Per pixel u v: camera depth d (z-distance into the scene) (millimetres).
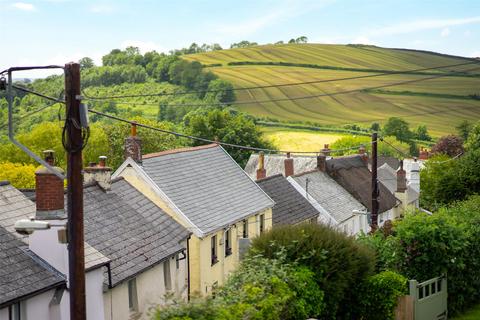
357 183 59875
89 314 22344
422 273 28641
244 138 94125
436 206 47219
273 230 24953
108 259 23375
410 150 98062
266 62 130875
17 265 20547
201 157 41812
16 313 19562
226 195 39219
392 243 29234
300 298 21438
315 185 54000
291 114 105688
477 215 32688
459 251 29047
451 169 52156
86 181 30250
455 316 29781
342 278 24266
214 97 102312
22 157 78812
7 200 24016
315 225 25484
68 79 15578
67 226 15781
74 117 15602
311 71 122812
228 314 16406
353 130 101062
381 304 25922
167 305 16734
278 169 71438
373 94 101812
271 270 20750
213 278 34469
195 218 33594
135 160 34031
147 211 31812
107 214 28516
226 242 37031
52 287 20812
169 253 29125
